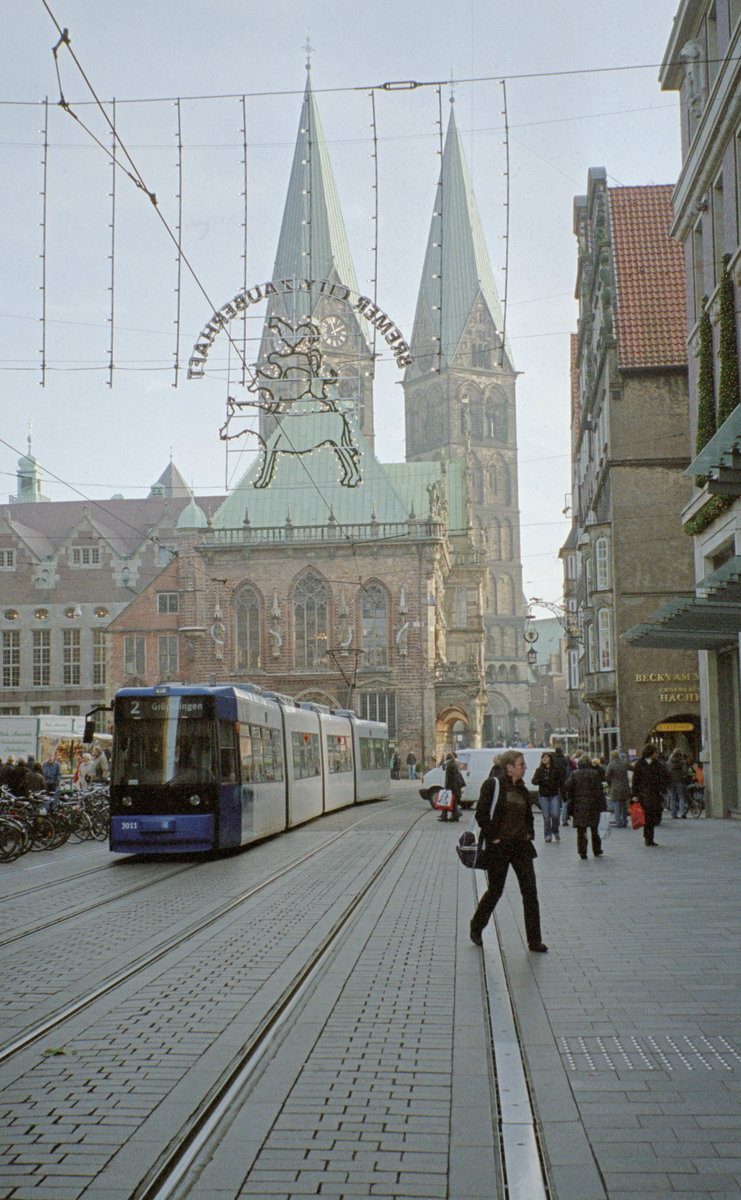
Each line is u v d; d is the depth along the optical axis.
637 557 46.09
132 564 99.50
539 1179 6.20
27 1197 6.02
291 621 81.62
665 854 23.19
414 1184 6.14
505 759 13.09
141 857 25.94
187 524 82.69
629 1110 7.25
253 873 21.42
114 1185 6.16
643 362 46.34
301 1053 8.68
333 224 106.25
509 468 155.62
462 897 17.47
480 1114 7.23
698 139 30.16
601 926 14.29
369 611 81.06
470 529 98.81
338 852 25.47
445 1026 9.46
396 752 79.62
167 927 15.00
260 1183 6.18
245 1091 7.76
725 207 28.33
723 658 33.09
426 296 140.50
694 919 14.67
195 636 81.69
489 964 12.01
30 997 10.89
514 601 155.75
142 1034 9.34
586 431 61.91
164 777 24.36
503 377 154.75
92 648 98.62
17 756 49.47
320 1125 7.05
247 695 27.73
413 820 37.41
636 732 45.53
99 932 14.80
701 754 34.44
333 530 81.75
